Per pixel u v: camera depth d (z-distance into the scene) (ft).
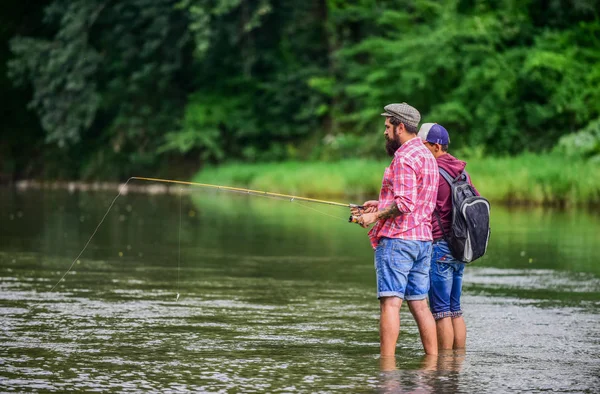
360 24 218.59
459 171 35.14
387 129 34.17
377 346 34.86
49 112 218.38
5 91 230.48
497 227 94.02
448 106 175.94
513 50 178.60
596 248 73.82
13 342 34.40
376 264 33.94
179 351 33.24
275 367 30.71
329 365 31.17
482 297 48.49
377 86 197.16
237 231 89.71
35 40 219.82
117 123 222.07
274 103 229.45
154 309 42.93
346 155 198.39
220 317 41.04
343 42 214.69
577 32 178.60
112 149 224.12
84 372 29.58
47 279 52.80
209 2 207.10
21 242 74.18
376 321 40.52
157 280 53.36
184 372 29.76
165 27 213.46
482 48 176.55
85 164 225.15
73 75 214.90
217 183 199.00
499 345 35.47
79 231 85.51
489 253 70.03
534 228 92.84
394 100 195.42
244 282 53.21
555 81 174.91
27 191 176.14
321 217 113.29
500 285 53.11
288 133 223.92
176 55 219.20
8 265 59.00
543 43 176.35
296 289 50.62
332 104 220.43
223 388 27.58
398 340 36.58
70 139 223.92
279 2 221.05
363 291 50.06
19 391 26.99
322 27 223.51
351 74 203.92
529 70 173.88
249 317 41.16
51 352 32.71
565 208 129.29
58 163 226.58
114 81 223.51
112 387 27.58
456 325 35.01
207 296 47.52
